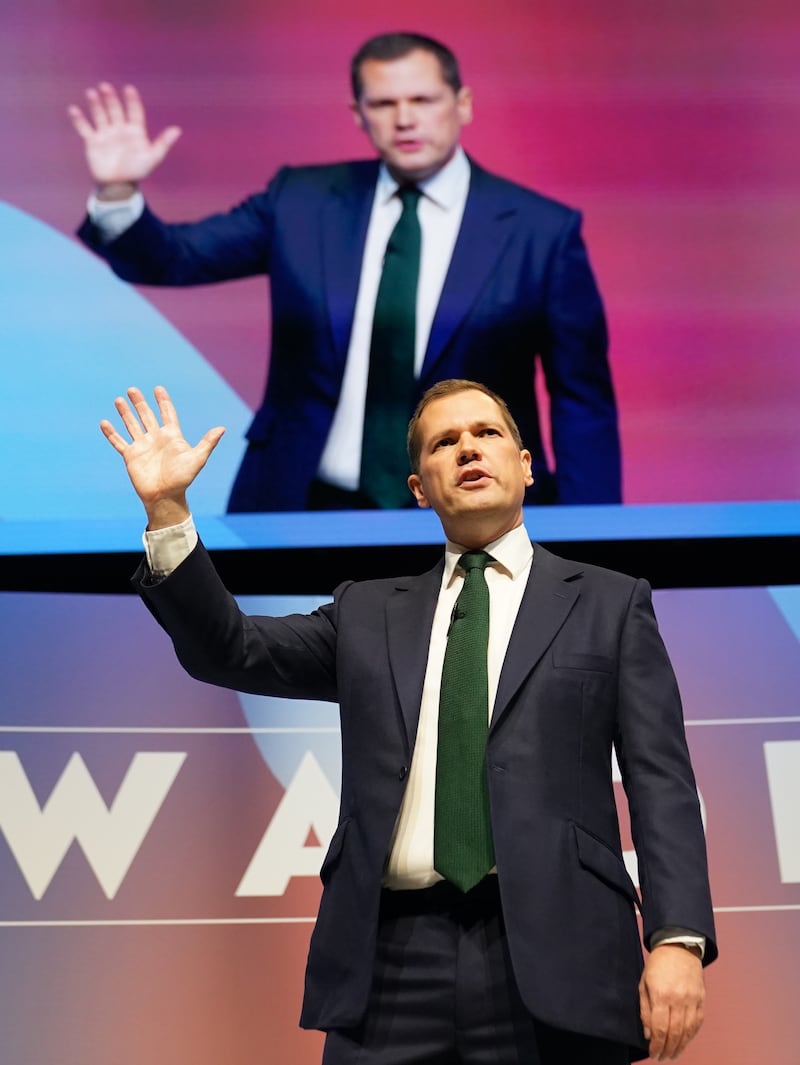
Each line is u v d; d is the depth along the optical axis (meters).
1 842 2.43
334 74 2.94
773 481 2.78
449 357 2.80
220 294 2.85
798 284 2.87
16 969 2.35
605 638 1.54
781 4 2.98
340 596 1.72
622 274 2.85
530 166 2.90
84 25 2.95
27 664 2.57
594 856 1.42
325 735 2.55
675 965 1.35
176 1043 2.33
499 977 1.37
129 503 2.76
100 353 2.82
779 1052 2.35
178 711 2.55
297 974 2.38
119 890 2.41
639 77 2.94
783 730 2.55
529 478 1.83
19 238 2.86
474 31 2.95
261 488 2.77
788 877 2.44
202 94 2.93
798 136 2.93
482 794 1.44
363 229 2.87
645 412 2.80
